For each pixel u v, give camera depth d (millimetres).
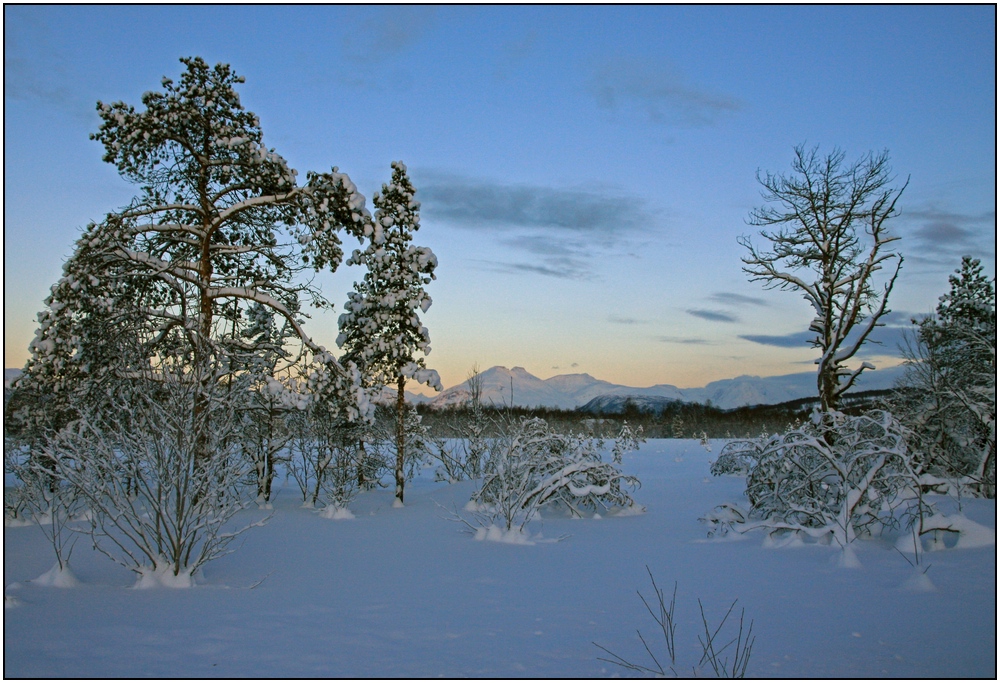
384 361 22562
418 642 6641
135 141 18297
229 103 19562
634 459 35938
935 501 16219
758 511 15312
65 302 17547
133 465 9352
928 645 6418
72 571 9102
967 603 7895
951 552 10961
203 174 19266
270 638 6602
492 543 13336
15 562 10688
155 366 11359
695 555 11648
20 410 16828
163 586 8992
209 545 9586
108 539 12875
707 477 26406
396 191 23188
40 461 14375
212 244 20016
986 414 17609
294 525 16203
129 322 14227
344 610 7902
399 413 21766
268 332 23016
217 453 10102
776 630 7027
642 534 14305
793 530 12742
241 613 7574
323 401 20812
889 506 12445
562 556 11828
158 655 5930
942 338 20281
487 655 6238
